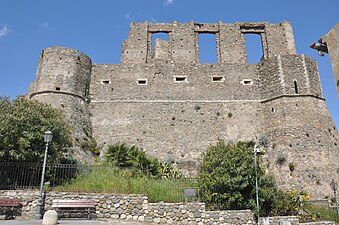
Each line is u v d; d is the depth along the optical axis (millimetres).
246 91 28406
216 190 15125
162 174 19422
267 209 15578
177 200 14500
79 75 27484
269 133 26141
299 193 19266
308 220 15898
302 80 27109
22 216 13352
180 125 26859
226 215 13969
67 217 13406
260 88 28422
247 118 27203
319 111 26234
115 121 26969
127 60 30188
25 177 15273
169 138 26219
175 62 29875
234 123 27000
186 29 31516
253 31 32062
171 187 15297
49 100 25344
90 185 14898
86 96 27750
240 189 14977
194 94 28281
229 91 28422
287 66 27703
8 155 15406
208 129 26688
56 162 16266
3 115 15914
